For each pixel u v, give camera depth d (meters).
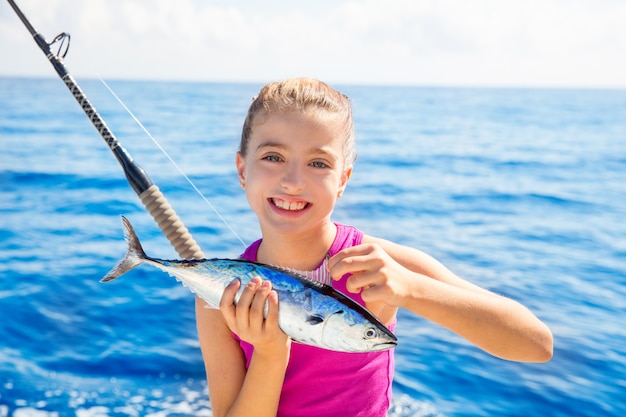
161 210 2.34
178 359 5.99
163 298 7.44
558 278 8.59
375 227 11.34
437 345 6.09
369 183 16.05
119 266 1.99
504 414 5.07
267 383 1.98
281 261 2.21
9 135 23.02
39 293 7.54
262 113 2.05
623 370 5.75
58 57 2.45
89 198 12.61
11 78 135.88
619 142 27.91
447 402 5.20
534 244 10.55
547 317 7.11
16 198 12.60
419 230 11.23
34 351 6.15
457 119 39.31
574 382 5.53
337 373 2.17
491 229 11.54
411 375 5.57
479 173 18.47
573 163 21.02
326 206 2.04
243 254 2.33
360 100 62.50
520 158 21.88
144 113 35.22
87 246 9.53
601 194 15.60
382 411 2.21
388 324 2.24
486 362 5.79
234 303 1.85
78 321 6.82
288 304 1.81
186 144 21.92
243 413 2.01
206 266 1.92
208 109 39.78
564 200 14.75
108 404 5.25
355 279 1.85
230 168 16.58
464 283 2.25
